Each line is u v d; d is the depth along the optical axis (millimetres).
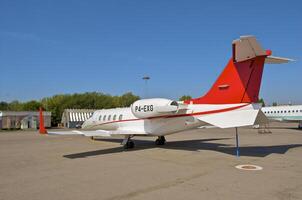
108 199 6512
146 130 16469
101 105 73438
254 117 11719
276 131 31625
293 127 41500
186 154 13516
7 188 7594
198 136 24828
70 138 25062
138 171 9641
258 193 6816
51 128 50094
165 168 10109
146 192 7027
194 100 14586
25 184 8016
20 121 46938
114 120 19000
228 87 13070
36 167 10688
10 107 86188
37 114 48938
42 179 8625
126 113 18203
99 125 20516
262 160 11531
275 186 7453
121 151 15109
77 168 10352
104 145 18422
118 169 10047
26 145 19000
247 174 8938
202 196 6617
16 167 10734
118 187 7547
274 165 10438
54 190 7336
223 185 7598
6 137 26953
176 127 14953
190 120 14305
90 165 10930
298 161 11250
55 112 65875
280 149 14984
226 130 34938
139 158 12523
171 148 16016
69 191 7219
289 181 7984
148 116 15539
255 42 10203
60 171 9828
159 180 8281
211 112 13516
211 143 18453
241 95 12555
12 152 15289
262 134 26891
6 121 45656
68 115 53625
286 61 12430
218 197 6523
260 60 11945
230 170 9594
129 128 17719
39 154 14359
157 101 15164
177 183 7887
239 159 11820
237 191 7004
